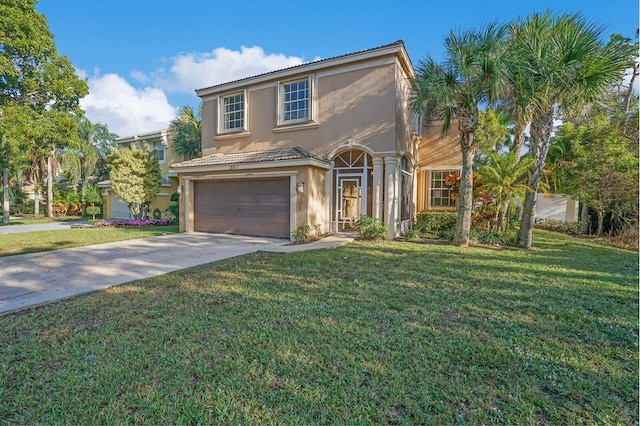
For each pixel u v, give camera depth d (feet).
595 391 9.46
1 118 38.83
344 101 44.45
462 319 14.89
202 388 9.59
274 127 49.65
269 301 17.43
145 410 8.64
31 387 9.71
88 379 10.06
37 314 15.69
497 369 10.61
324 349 11.93
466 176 36.91
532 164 36.76
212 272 24.17
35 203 98.84
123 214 86.94
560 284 20.84
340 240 39.93
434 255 30.94
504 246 37.35
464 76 31.76
